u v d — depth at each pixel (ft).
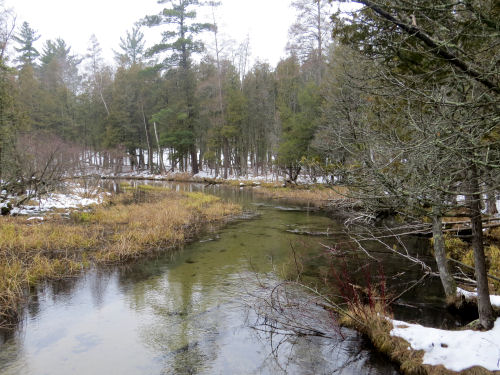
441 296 21.98
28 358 15.88
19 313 20.54
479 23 9.97
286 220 50.78
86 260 30.27
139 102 148.05
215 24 123.44
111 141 142.61
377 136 14.94
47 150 62.13
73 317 20.04
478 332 14.65
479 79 10.05
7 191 50.49
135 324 19.17
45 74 168.96
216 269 28.58
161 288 24.50
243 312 20.59
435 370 13.53
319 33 86.94
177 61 127.24
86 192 70.28
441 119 10.98
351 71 19.62
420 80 12.45
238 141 123.24
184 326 18.94
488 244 31.17
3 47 53.26
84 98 161.68
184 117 123.54
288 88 105.91
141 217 47.34
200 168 146.00
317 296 21.89
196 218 50.26
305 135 78.07
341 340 17.08
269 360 15.62
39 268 26.63
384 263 29.32
